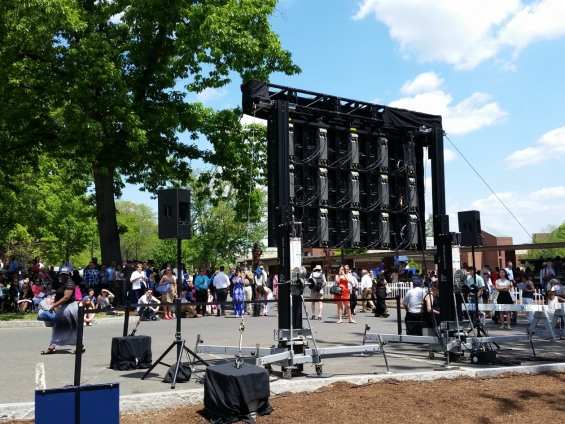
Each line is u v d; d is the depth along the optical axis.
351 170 10.58
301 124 10.01
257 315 21.58
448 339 10.27
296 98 10.03
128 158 23.27
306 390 7.71
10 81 20.77
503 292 17.62
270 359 8.09
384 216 11.00
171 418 6.46
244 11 22.20
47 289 20.88
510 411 6.83
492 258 48.44
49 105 22.39
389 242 11.05
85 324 17.30
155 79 23.59
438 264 11.04
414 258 39.12
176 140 25.61
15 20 18.88
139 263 21.02
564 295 16.72
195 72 23.81
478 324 11.48
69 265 26.27
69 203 45.78
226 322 18.86
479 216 11.30
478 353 10.04
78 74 19.97
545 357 10.71
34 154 23.83
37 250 46.00
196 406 6.96
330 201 10.36
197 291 21.73
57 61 20.91
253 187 26.16
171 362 10.26
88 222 46.94
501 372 8.92
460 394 7.58
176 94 24.38
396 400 7.21
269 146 9.66
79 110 19.97
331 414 6.58
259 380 6.43
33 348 12.34
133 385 8.08
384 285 21.02
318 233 9.92
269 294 22.14
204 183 28.02
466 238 11.35
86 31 21.03
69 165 24.31
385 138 11.16
